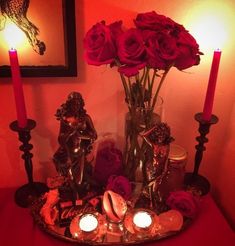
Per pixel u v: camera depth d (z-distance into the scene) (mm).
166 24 436
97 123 624
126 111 561
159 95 608
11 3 483
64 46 526
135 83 503
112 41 422
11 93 562
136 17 495
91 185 595
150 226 515
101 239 505
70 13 495
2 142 610
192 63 435
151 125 518
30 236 529
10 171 648
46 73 536
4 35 505
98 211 551
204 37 564
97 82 578
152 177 534
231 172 639
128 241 503
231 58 582
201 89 611
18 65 478
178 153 575
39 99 579
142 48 402
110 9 521
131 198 571
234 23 548
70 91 580
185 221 548
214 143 675
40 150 636
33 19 499
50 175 670
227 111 633
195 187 622
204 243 525
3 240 525
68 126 490
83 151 522
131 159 569
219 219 572
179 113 633
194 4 534
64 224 527
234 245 525
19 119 513
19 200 588
